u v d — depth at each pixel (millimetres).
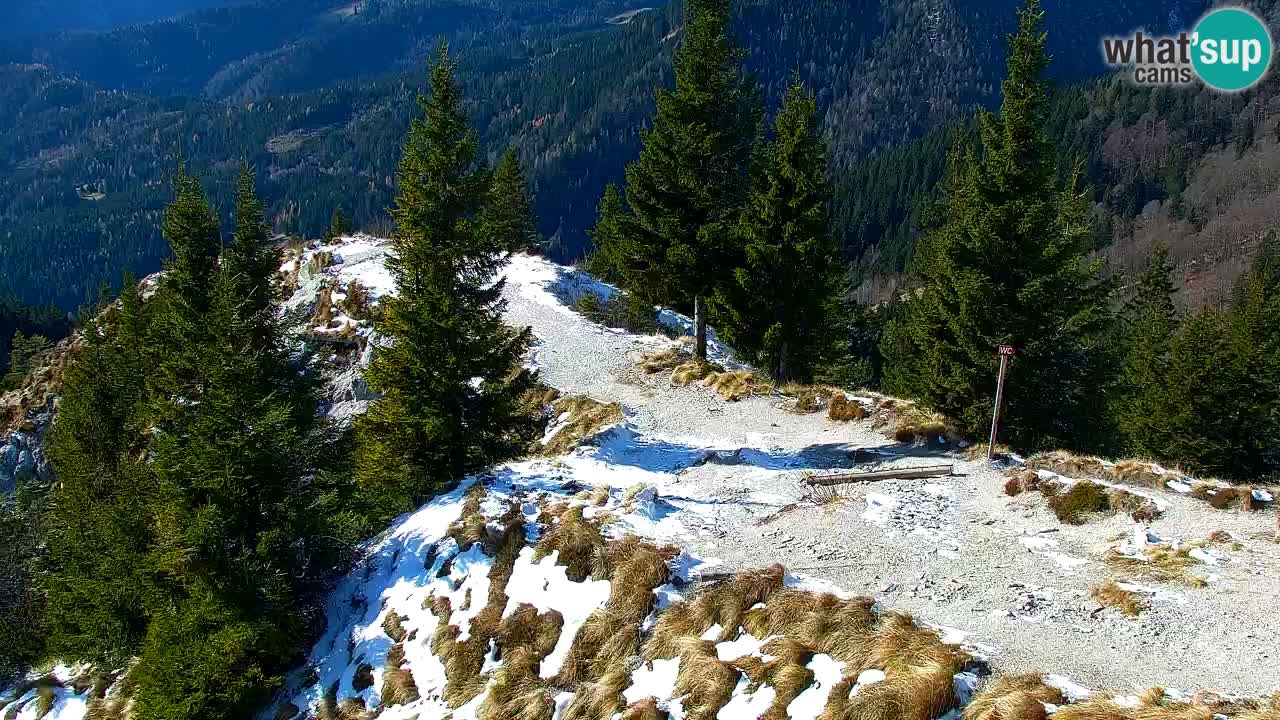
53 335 142250
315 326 43688
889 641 12594
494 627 16250
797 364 34031
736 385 29812
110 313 52844
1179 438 34844
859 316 57969
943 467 21078
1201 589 14477
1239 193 150625
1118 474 19312
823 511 19016
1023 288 24062
